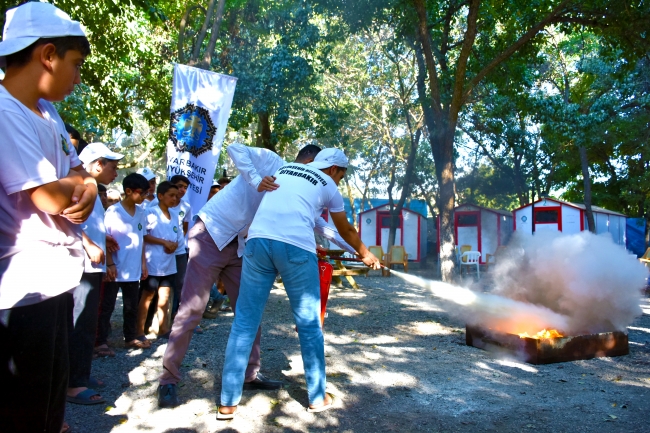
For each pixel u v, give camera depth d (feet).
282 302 32.19
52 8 6.75
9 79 6.68
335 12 45.44
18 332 6.39
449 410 13.12
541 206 73.41
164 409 13.09
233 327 12.67
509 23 48.32
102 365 17.02
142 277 19.54
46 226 6.75
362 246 14.06
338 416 12.66
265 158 14.29
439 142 44.88
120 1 34.99
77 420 12.26
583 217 70.95
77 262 7.25
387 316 27.55
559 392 14.55
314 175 13.12
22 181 6.22
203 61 34.17
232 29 47.88
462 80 41.04
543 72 79.77
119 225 18.38
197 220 13.91
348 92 84.94
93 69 45.24
